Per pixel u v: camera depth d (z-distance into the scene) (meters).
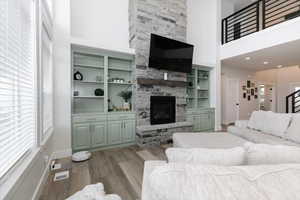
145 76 3.66
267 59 4.91
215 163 0.80
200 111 4.77
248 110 6.86
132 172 2.22
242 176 0.55
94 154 2.94
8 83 1.12
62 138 2.77
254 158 0.83
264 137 2.49
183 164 0.63
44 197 1.67
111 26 3.70
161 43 3.67
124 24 3.84
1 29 1.03
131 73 3.95
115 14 3.74
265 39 3.79
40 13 1.78
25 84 1.48
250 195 0.49
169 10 3.96
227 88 6.15
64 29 2.80
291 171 0.59
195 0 4.93
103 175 2.13
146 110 3.71
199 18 5.00
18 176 1.13
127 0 3.87
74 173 2.18
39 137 1.71
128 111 3.54
